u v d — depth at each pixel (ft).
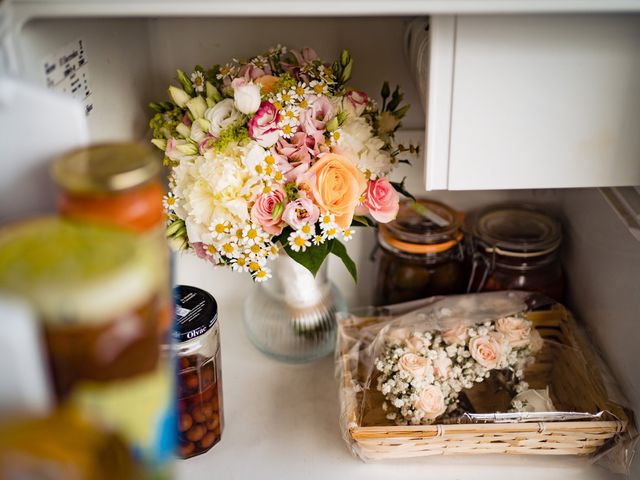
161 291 1.66
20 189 1.80
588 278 3.35
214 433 3.01
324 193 2.59
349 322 3.40
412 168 3.61
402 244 3.38
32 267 1.39
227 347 3.64
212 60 3.43
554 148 2.48
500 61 2.33
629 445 2.82
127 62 3.01
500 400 2.98
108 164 1.63
